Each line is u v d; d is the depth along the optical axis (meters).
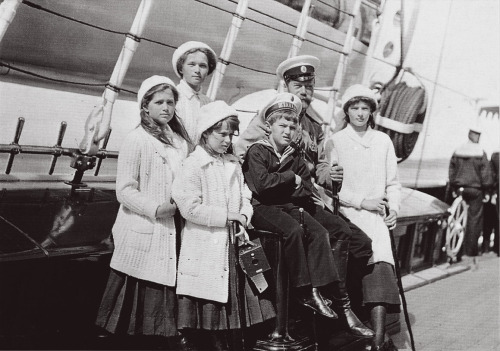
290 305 3.18
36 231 2.67
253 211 3.06
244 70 4.20
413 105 5.93
